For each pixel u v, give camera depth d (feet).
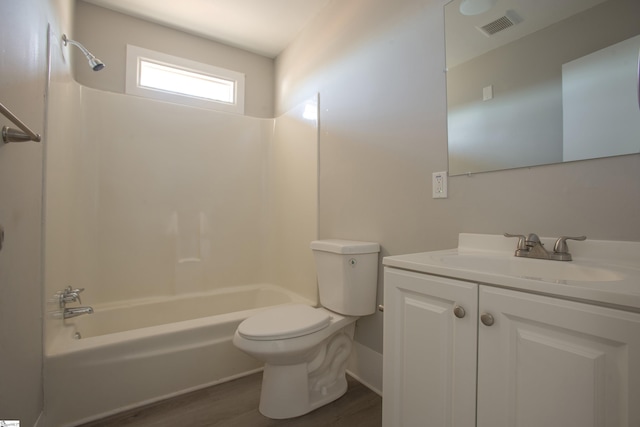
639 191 2.89
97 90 7.14
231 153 8.82
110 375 4.91
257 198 9.16
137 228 7.51
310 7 7.48
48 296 4.62
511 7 3.92
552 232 3.46
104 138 7.18
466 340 2.63
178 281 7.93
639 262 2.83
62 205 5.55
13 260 3.38
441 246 4.60
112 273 7.20
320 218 7.29
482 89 4.15
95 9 7.50
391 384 3.29
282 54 9.44
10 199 3.29
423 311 2.99
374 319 5.75
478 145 4.17
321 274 5.88
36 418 4.14
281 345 4.47
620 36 3.01
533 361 2.23
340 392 5.43
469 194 4.26
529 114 3.67
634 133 2.91
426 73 4.88
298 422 4.72
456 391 2.69
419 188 4.94
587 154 3.20
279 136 8.99
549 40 3.53
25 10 3.65
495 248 3.91
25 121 3.67
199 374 5.62
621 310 1.86
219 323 5.81
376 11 5.88
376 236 5.72
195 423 4.69
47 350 4.56
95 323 6.69
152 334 5.27
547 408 2.15
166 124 7.95
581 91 3.26
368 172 5.93
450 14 4.56
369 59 5.99
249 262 8.98
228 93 9.32
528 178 3.67
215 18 7.97
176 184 8.02
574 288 2.04
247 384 5.77
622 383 1.85
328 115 7.09
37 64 4.08
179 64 8.45
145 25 8.07
